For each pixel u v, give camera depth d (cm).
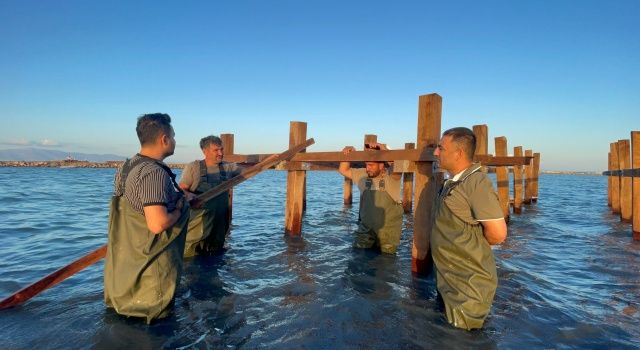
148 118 331
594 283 476
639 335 329
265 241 676
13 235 703
